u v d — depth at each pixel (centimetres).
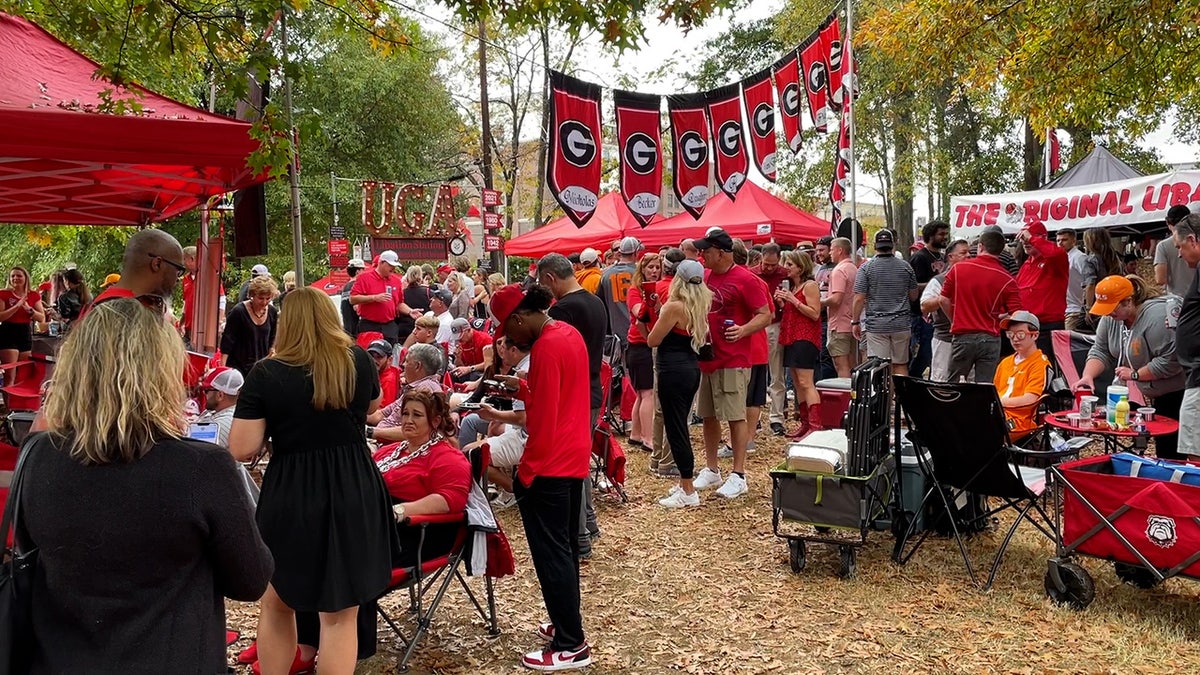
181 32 541
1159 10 880
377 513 297
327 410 288
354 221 2417
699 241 641
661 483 693
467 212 2988
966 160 2483
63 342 185
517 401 542
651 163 723
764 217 1253
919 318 943
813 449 484
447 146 2850
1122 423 502
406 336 1088
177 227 2289
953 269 744
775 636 415
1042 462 571
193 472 179
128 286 390
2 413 666
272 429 289
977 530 550
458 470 385
